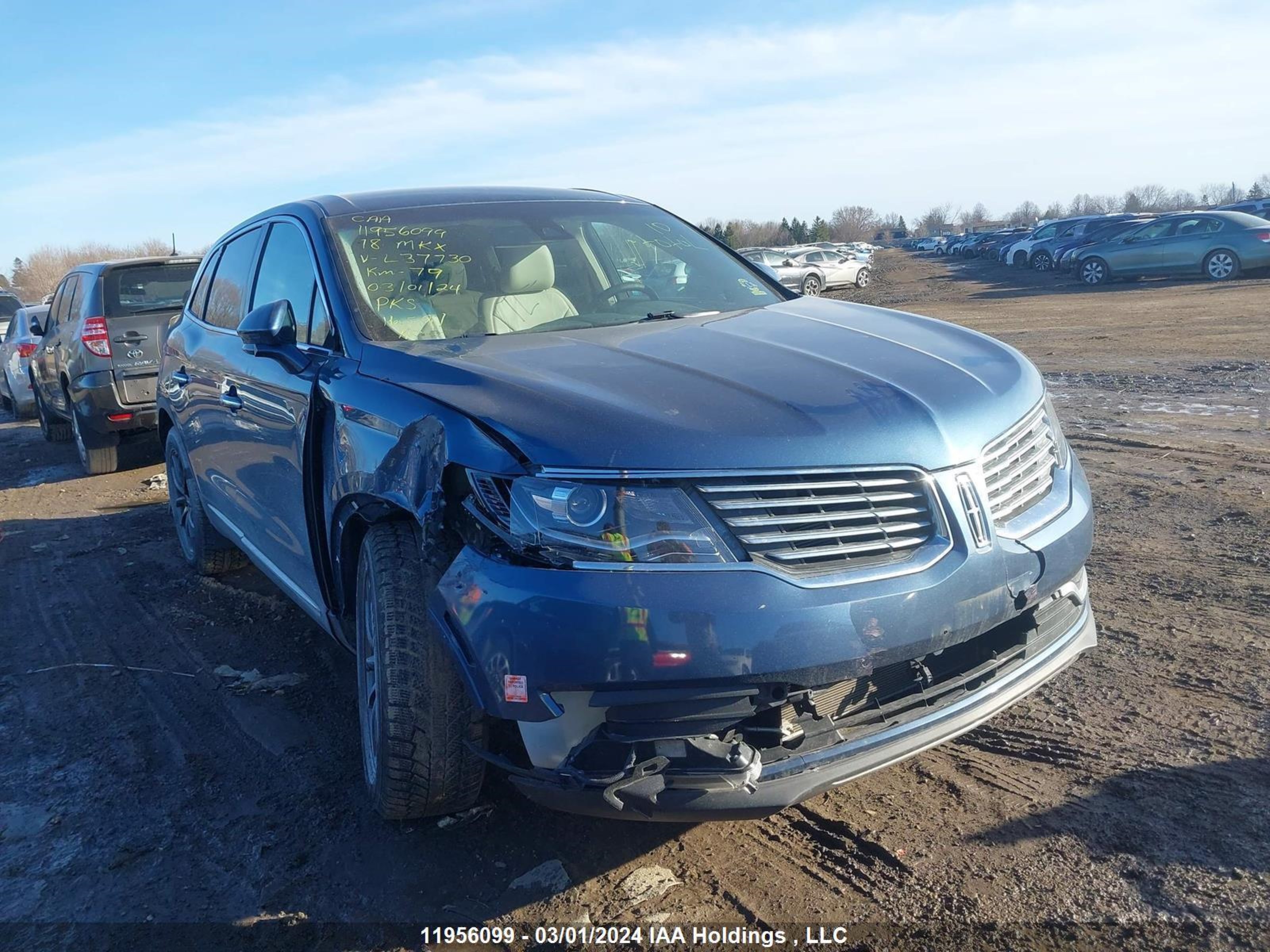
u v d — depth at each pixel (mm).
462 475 2662
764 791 2473
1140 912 2545
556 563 2461
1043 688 3793
